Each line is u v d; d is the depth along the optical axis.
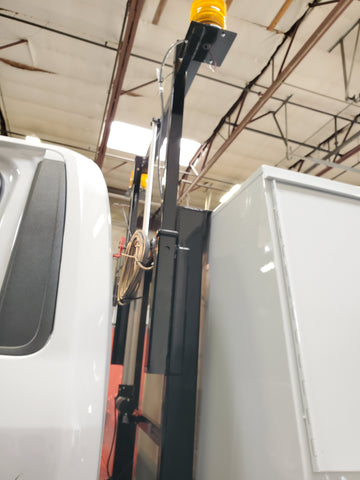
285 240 0.95
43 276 0.77
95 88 5.18
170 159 1.31
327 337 0.87
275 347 0.87
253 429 0.91
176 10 3.83
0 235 0.80
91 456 0.66
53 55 4.67
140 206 8.09
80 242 0.82
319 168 6.80
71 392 0.68
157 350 1.13
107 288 0.81
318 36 3.48
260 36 4.05
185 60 1.36
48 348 0.70
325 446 0.75
